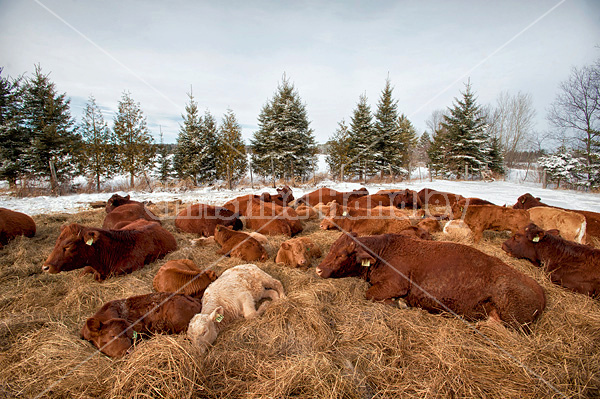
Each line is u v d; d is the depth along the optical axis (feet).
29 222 20.74
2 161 51.72
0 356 9.17
